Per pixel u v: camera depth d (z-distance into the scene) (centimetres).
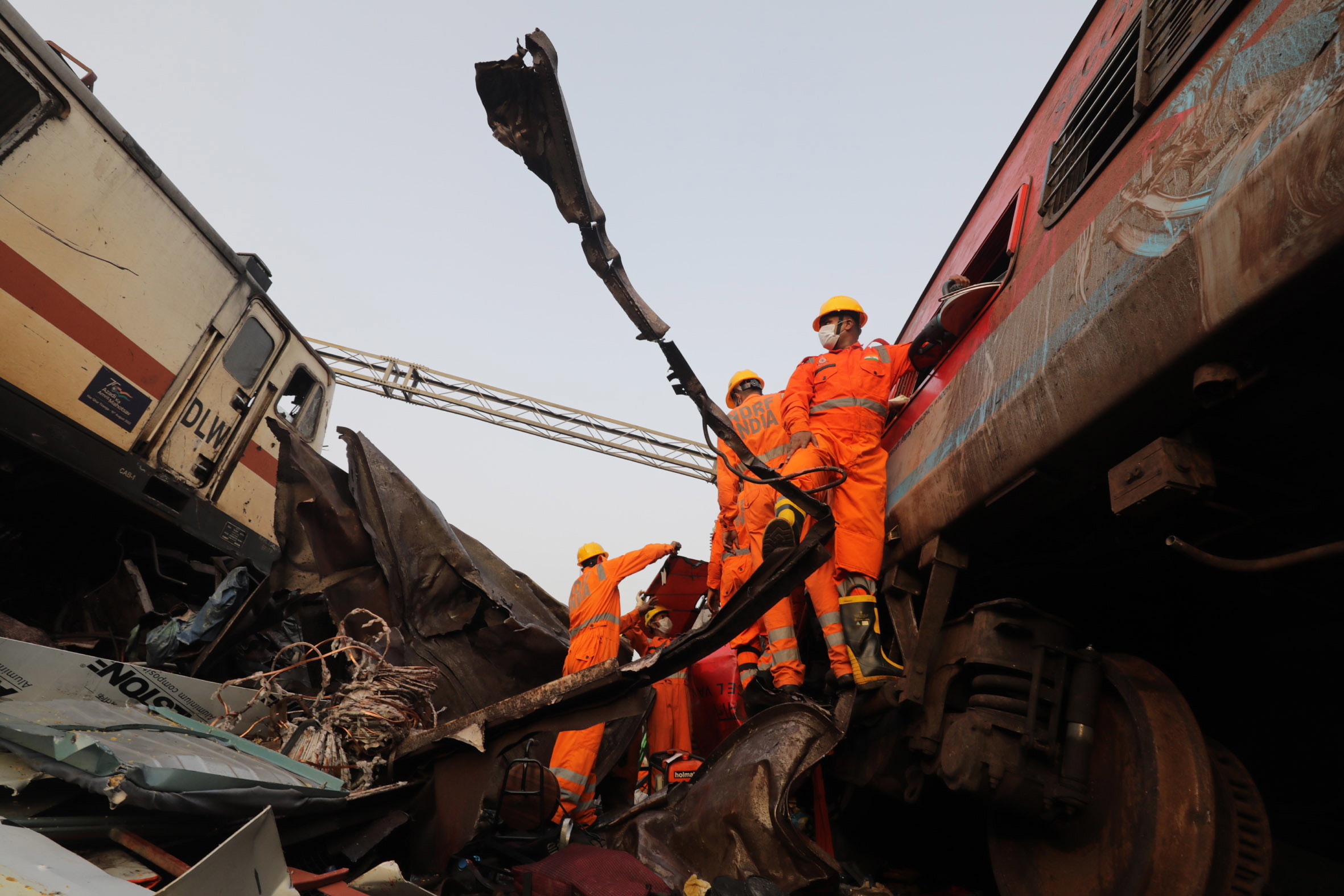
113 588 563
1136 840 252
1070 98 320
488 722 340
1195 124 202
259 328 679
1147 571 297
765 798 344
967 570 362
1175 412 209
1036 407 255
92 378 498
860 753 417
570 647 504
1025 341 278
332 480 536
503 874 375
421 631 529
